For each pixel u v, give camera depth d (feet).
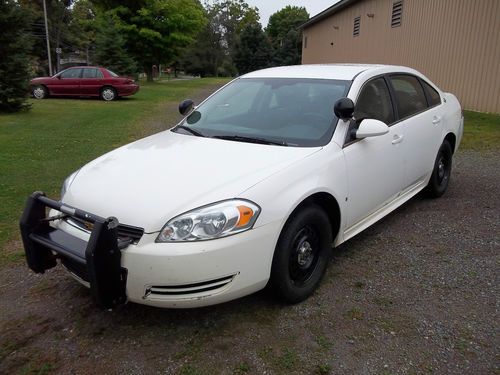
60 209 9.17
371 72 13.66
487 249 13.34
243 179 9.44
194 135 12.55
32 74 46.85
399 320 9.86
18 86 43.75
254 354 8.80
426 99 16.35
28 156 25.11
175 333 9.46
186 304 8.69
